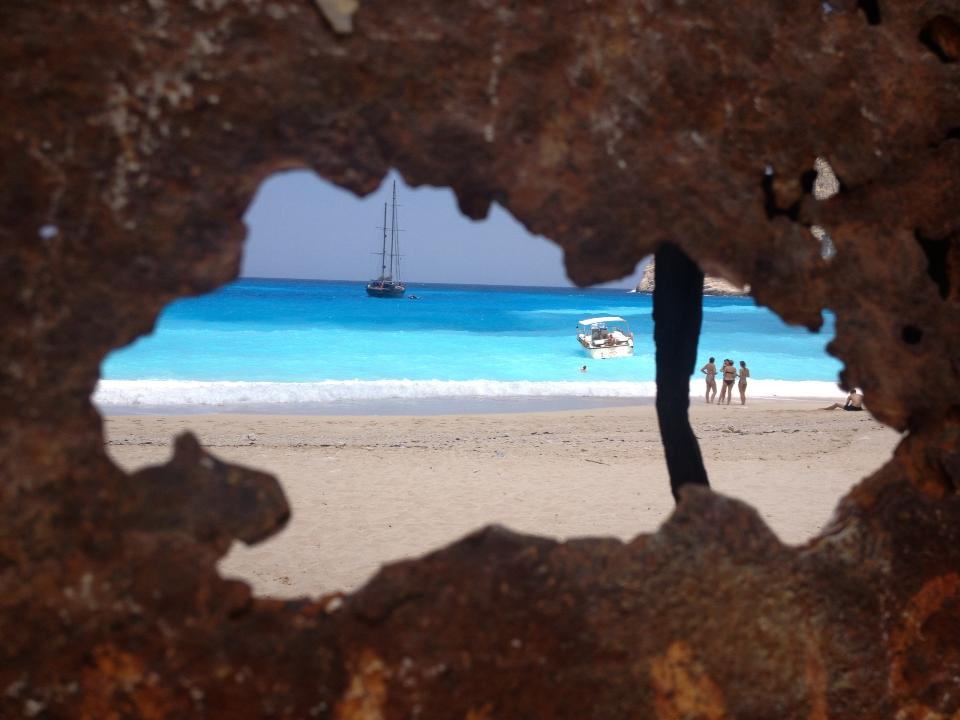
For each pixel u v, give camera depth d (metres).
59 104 1.72
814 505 8.26
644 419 14.73
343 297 84.50
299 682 1.82
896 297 2.31
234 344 31.44
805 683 2.17
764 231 2.21
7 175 1.69
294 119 1.87
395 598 1.88
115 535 1.73
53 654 1.70
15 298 1.68
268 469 9.56
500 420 14.41
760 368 27.22
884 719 2.24
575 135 2.06
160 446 10.87
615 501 8.35
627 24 2.08
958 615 2.31
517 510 7.97
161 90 1.78
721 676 2.11
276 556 6.45
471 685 1.93
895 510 2.28
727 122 2.17
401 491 8.63
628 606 2.04
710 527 2.12
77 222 1.73
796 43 2.22
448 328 43.31
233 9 1.82
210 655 1.77
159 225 1.79
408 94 1.95
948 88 2.35
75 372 1.72
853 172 2.29
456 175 2.01
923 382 2.32
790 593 2.17
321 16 1.88
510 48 2.00
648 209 2.12
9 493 1.67
